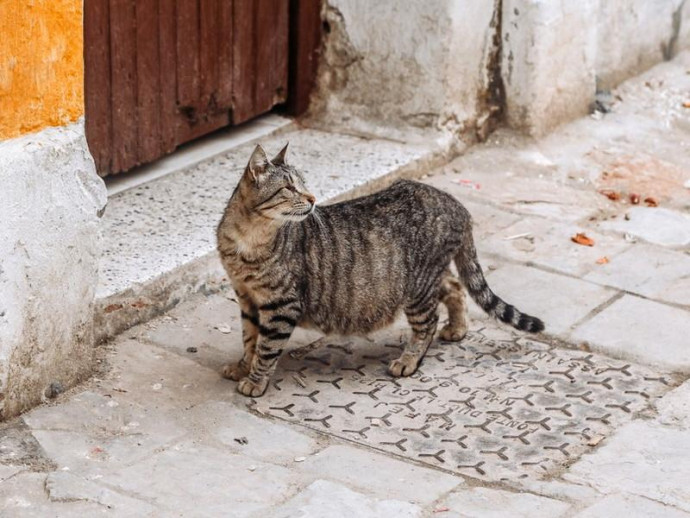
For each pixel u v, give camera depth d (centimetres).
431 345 284
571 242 324
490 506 237
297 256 262
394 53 358
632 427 258
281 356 278
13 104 244
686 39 425
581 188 352
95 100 313
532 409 263
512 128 373
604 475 245
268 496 238
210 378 270
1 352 248
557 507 237
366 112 365
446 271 280
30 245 249
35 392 257
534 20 360
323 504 236
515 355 281
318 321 270
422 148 356
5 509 232
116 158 322
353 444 253
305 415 260
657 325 291
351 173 338
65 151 253
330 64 366
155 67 325
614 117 388
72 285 259
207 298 296
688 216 340
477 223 331
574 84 380
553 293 303
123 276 284
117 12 312
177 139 336
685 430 257
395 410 262
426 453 250
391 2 354
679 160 369
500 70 369
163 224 306
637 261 317
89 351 267
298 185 258
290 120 365
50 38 247
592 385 271
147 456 246
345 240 268
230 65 344
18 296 249
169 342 280
